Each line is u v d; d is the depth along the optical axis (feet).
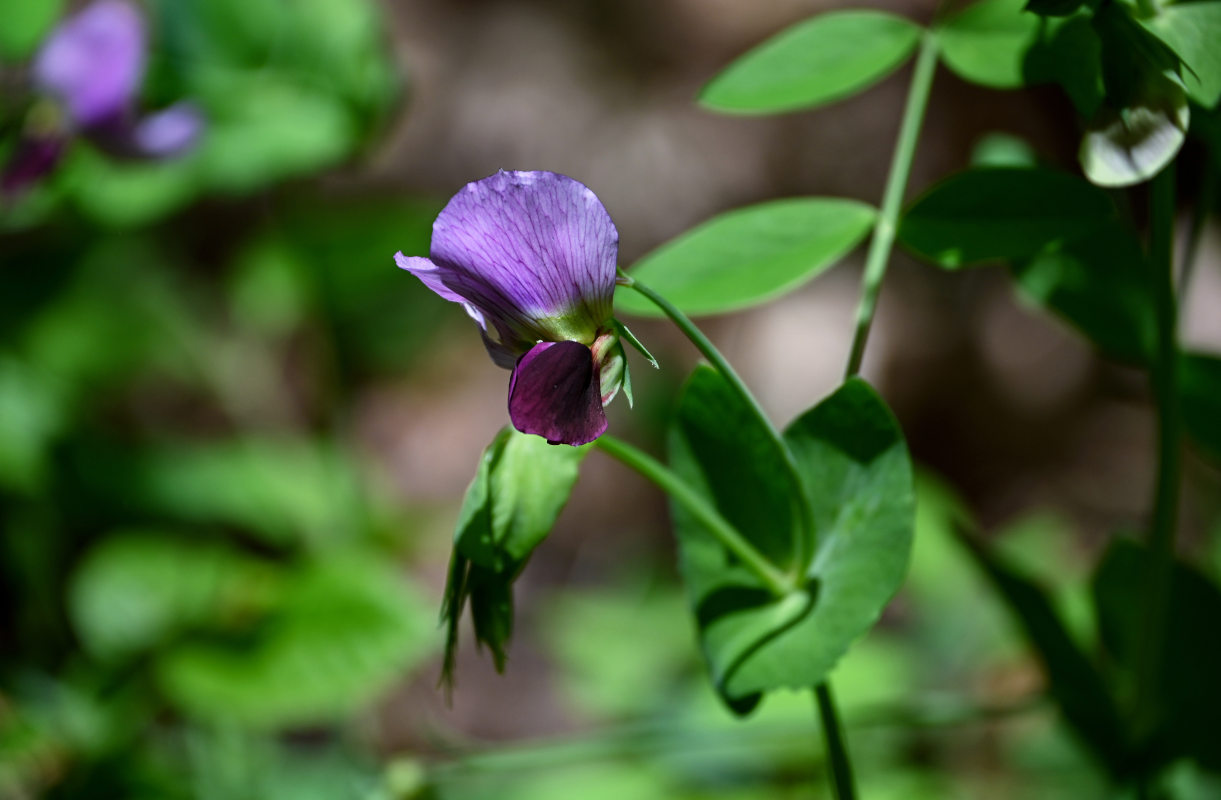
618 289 1.41
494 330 1.32
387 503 2.46
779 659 1.36
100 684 1.78
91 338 2.43
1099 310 1.51
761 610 1.38
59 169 1.80
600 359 1.31
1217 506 2.62
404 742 2.41
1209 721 1.49
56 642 2.14
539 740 2.48
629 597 2.45
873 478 1.36
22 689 1.84
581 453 1.33
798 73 1.45
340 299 2.41
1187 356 1.50
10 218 1.89
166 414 2.83
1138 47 1.29
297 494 2.24
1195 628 1.50
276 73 1.91
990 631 2.15
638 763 1.88
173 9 1.87
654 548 2.89
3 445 2.15
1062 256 1.51
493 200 1.29
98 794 1.71
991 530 3.09
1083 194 1.39
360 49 1.90
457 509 2.94
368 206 2.62
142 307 2.52
